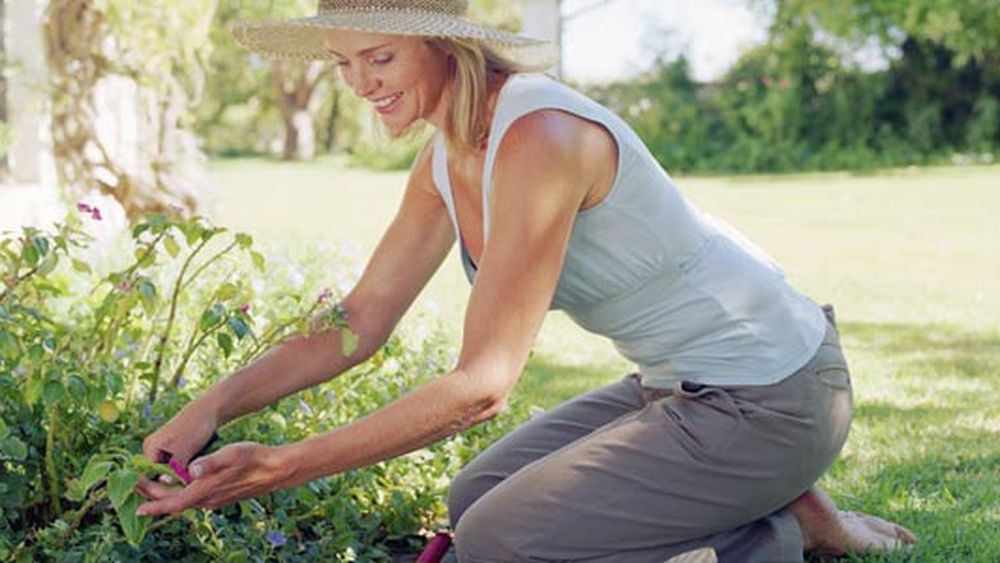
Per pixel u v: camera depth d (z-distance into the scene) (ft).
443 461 11.52
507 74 8.70
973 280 26.53
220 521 9.61
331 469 8.10
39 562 9.37
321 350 9.46
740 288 8.98
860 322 21.79
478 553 8.99
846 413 9.33
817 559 10.47
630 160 8.59
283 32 9.45
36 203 23.58
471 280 9.44
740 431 8.84
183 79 30.71
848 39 58.65
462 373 8.21
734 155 57.52
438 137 9.27
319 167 63.21
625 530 8.86
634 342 9.20
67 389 9.07
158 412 10.21
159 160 26.78
